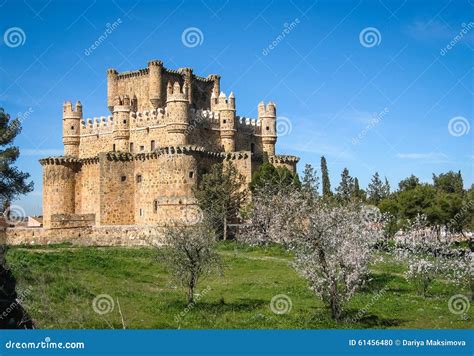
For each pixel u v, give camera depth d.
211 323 32.53
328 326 32.19
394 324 33.41
